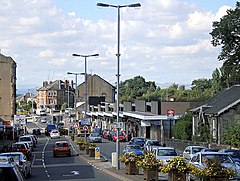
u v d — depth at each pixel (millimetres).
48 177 31766
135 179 28094
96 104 137250
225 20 64188
